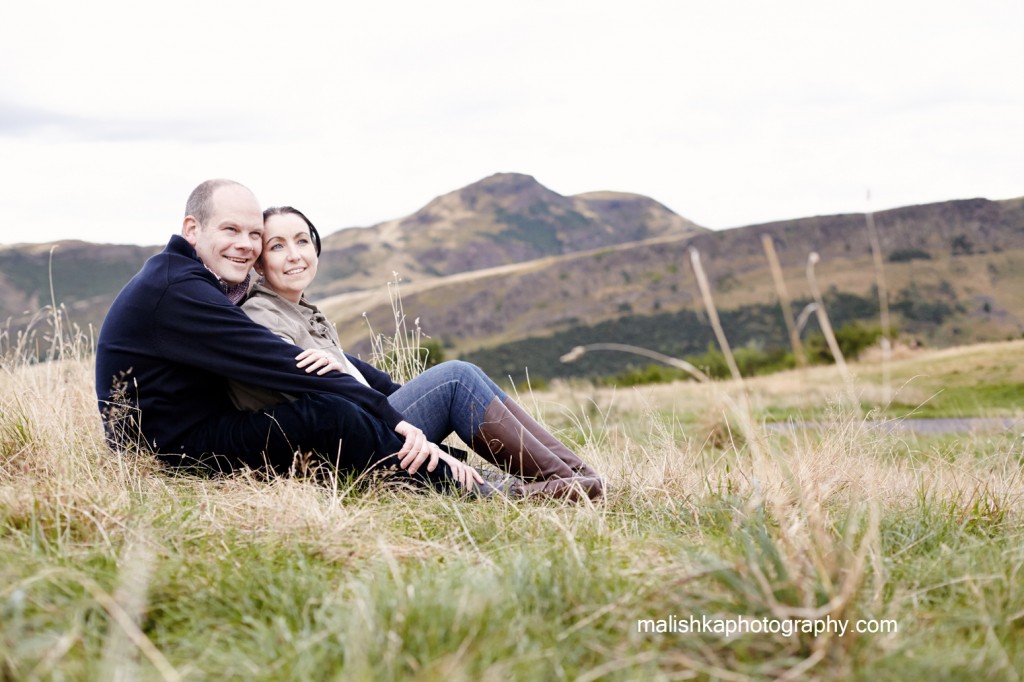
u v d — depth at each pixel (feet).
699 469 14.58
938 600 8.05
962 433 29.43
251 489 11.17
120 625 6.27
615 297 607.78
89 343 17.69
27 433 12.42
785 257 597.93
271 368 12.28
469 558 8.74
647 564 8.52
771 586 7.30
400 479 12.73
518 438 13.38
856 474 13.21
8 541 8.53
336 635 6.56
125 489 10.69
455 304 650.84
